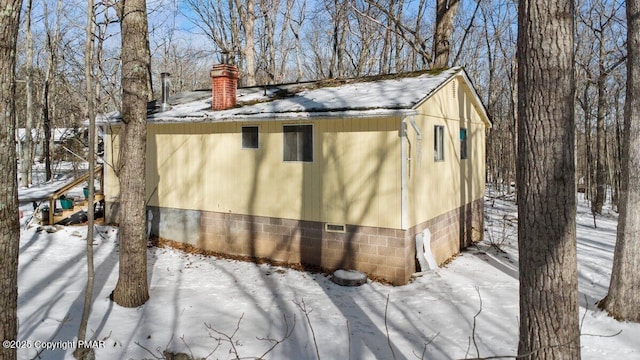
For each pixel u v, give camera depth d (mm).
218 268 10078
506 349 6066
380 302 7996
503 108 39875
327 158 9758
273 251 10562
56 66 25719
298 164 10125
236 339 6297
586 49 25562
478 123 14016
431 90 9484
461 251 12195
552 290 3879
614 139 35594
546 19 3879
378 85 10945
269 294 8398
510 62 29188
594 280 9469
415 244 9469
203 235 11555
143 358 5660
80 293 8031
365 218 9344
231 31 25250
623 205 7055
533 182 3963
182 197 11898
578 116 31641
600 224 18375
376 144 9156
